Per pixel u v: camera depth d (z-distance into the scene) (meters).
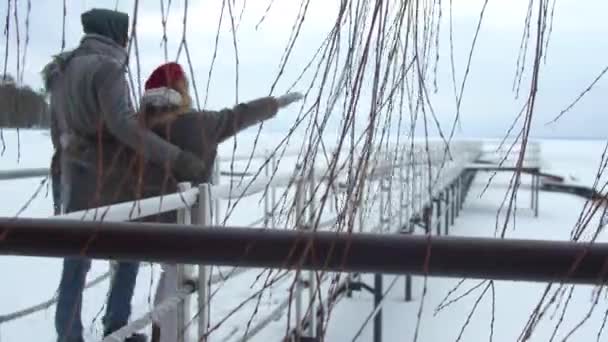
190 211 2.55
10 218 1.17
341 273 1.10
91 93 2.36
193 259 1.13
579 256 1.01
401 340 4.98
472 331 4.89
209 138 1.35
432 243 1.06
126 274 2.72
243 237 1.10
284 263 1.09
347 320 5.10
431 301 5.91
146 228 1.14
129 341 2.73
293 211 1.12
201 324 1.74
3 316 2.85
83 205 2.47
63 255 1.16
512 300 5.81
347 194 1.06
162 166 2.25
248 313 3.12
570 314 1.51
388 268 1.07
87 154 2.45
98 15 2.40
